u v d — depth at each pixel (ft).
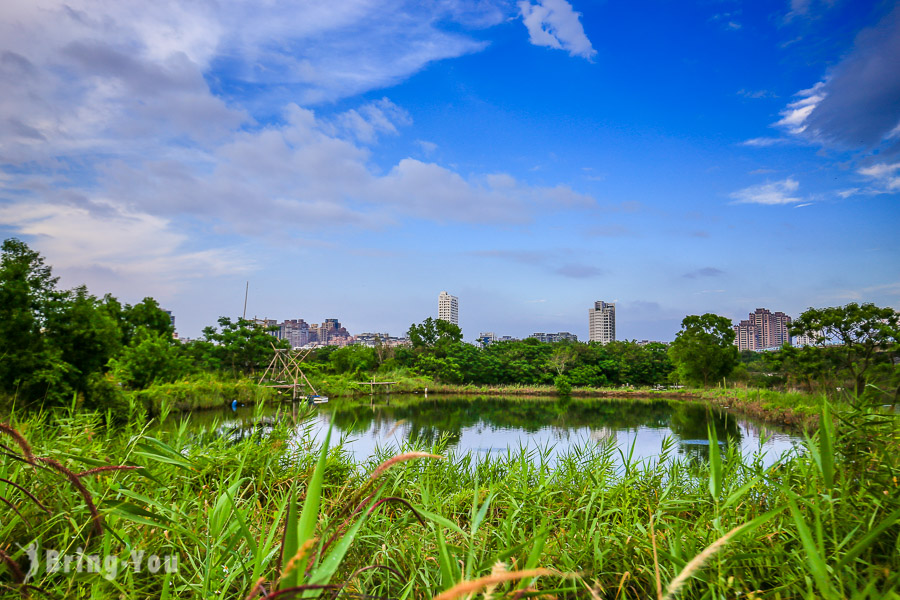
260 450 14.30
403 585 7.66
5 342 51.11
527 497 12.70
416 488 13.21
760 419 71.15
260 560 6.13
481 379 195.72
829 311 79.87
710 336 153.99
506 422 77.15
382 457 16.97
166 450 8.93
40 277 59.62
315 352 233.76
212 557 7.13
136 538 7.93
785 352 90.22
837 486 8.27
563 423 75.46
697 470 15.58
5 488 7.81
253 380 122.31
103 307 78.43
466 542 8.82
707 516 9.39
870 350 75.05
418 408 109.40
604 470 15.37
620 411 101.09
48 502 7.99
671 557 6.91
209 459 12.89
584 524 10.15
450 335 217.97
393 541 9.48
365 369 197.98
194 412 78.48
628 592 8.17
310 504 3.04
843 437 8.77
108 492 8.70
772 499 10.34
